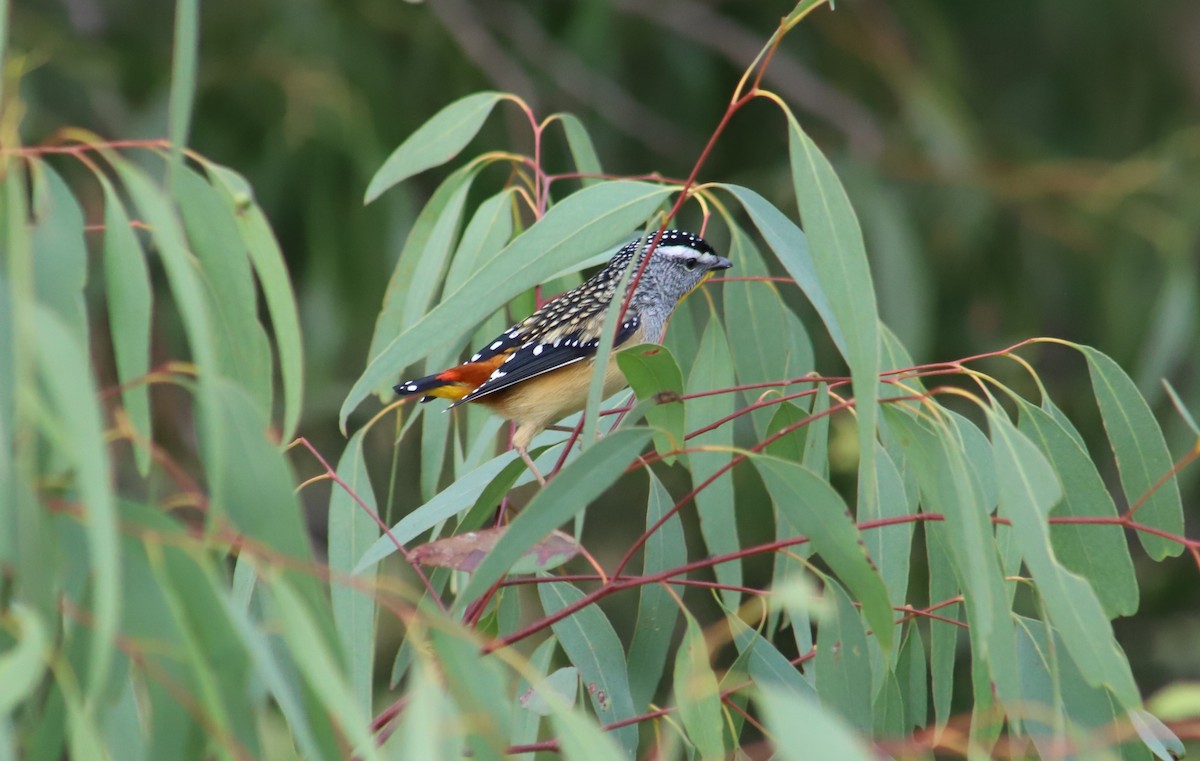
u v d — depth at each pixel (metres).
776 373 7.23
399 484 13.52
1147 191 13.38
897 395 6.59
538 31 14.40
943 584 6.33
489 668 4.43
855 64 14.49
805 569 6.74
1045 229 13.64
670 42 14.73
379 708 12.55
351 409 5.82
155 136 12.22
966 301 13.76
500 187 13.27
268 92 12.31
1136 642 14.56
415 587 12.13
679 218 13.34
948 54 14.11
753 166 14.34
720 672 13.38
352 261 11.72
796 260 5.60
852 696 5.67
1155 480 6.05
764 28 14.98
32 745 4.55
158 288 13.14
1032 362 13.62
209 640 4.25
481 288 5.79
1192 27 15.03
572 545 5.35
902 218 12.10
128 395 4.97
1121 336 13.05
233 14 12.93
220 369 5.46
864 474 5.53
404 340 5.80
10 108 4.61
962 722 6.21
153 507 4.39
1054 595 5.03
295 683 5.13
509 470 5.96
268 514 4.44
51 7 13.55
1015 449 5.20
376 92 12.80
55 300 4.79
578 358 7.15
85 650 4.56
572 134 7.67
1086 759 5.11
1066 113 15.38
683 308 7.99
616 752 4.30
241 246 5.46
